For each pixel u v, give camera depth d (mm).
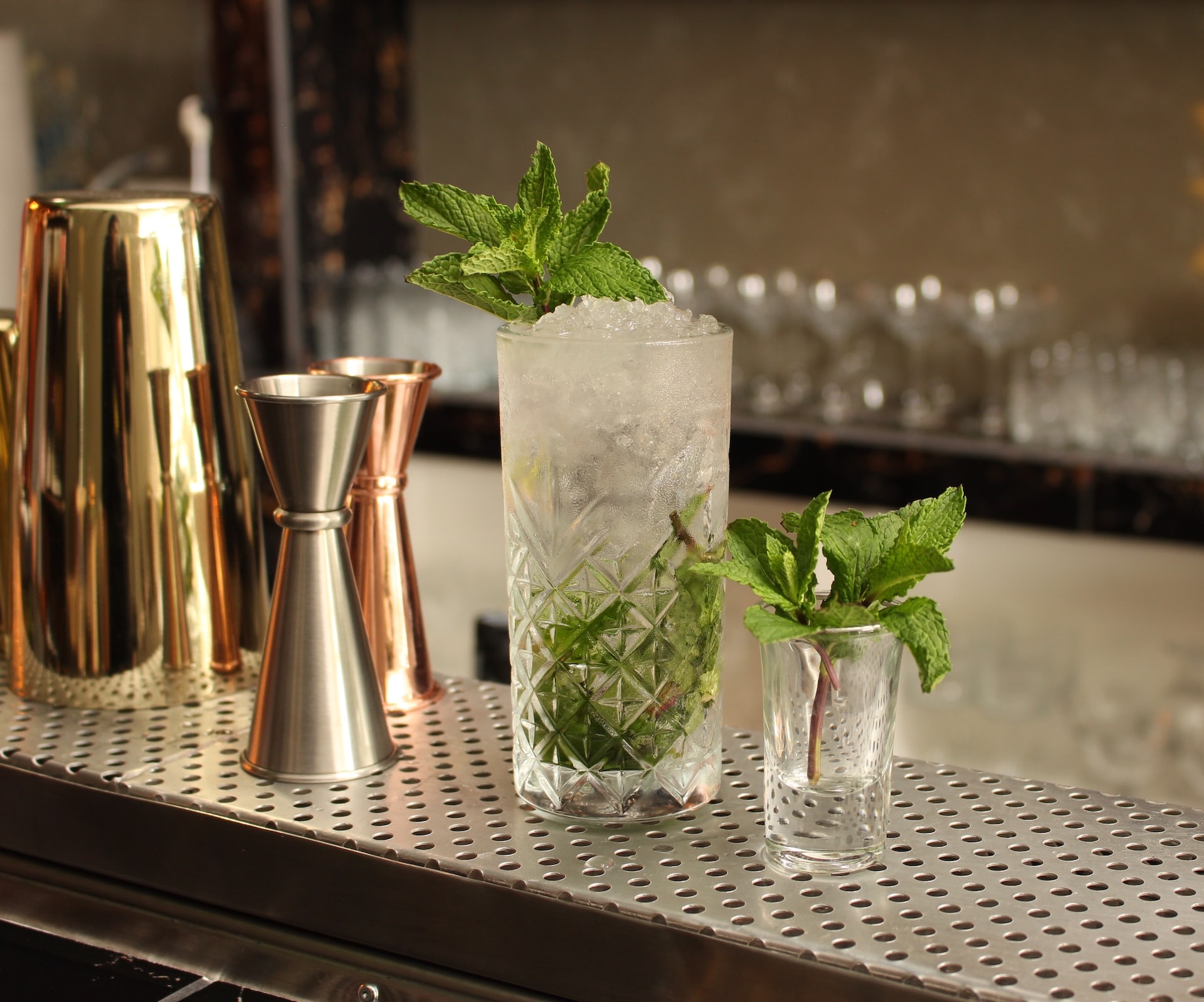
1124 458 2572
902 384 3146
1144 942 662
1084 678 2184
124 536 953
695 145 3281
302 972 786
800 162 3168
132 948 823
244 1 3127
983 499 2693
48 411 947
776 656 713
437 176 3566
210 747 909
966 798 826
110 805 852
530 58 3416
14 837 894
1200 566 2465
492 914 735
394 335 3264
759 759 891
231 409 996
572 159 3434
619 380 729
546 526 756
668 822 797
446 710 967
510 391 766
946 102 2971
